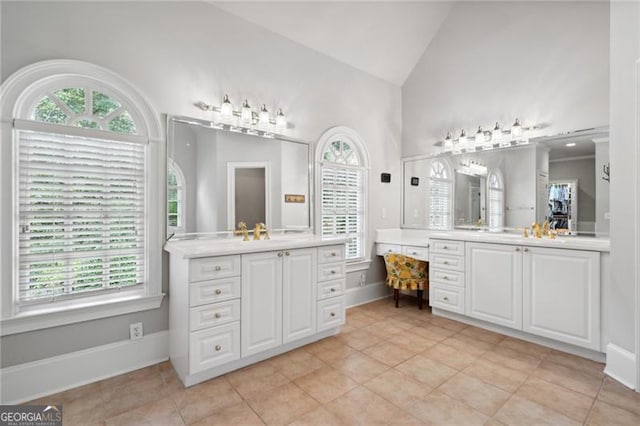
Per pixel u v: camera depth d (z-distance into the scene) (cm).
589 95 270
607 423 162
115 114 218
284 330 239
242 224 274
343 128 354
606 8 262
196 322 197
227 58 271
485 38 339
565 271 235
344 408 176
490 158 332
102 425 164
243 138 279
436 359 233
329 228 345
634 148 194
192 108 252
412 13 343
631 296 197
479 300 287
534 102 303
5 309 179
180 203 244
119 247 219
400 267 343
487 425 161
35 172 190
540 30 299
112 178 216
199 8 255
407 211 412
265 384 201
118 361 216
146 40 230
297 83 318
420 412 172
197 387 198
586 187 270
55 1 195
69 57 200
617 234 205
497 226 327
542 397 184
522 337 266
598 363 224
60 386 196
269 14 285
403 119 420
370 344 260
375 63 376
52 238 196
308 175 325
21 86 184
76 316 201
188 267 194
